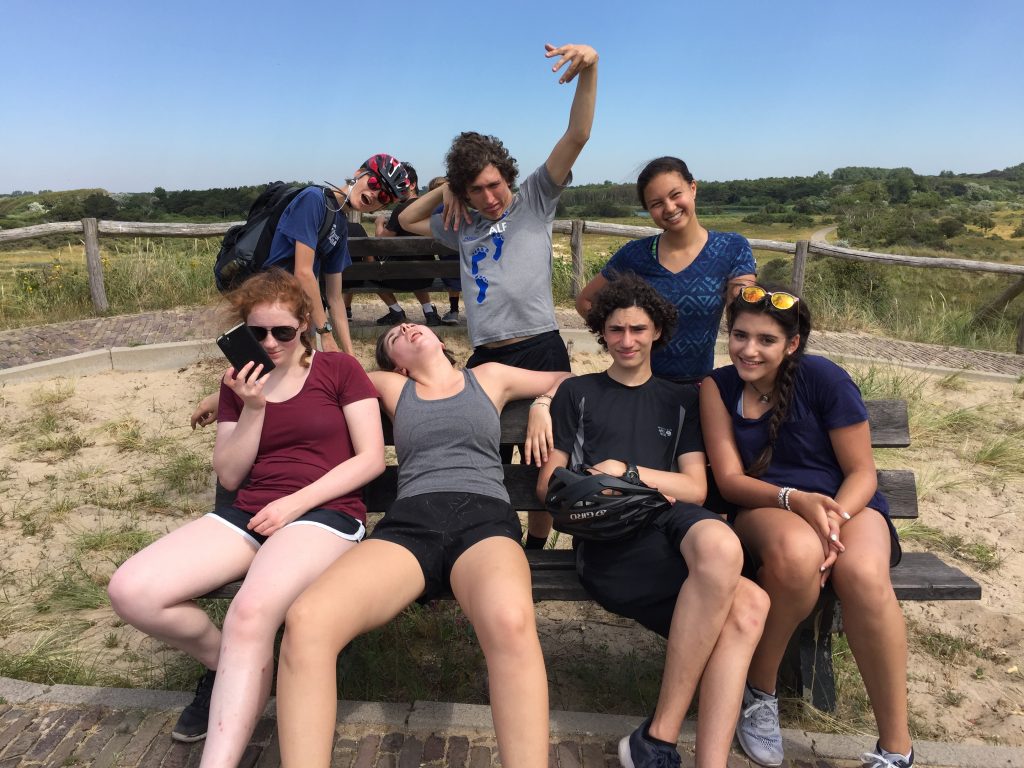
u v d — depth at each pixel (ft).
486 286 11.09
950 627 11.23
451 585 8.11
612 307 9.03
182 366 20.79
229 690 7.25
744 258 10.29
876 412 9.85
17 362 20.16
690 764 8.02
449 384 9.58
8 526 13.35
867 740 8.43
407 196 12.87
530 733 6.84
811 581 7.75
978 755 8.18
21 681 9.07
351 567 7.61
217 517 8.67
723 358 23.90
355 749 8.04
